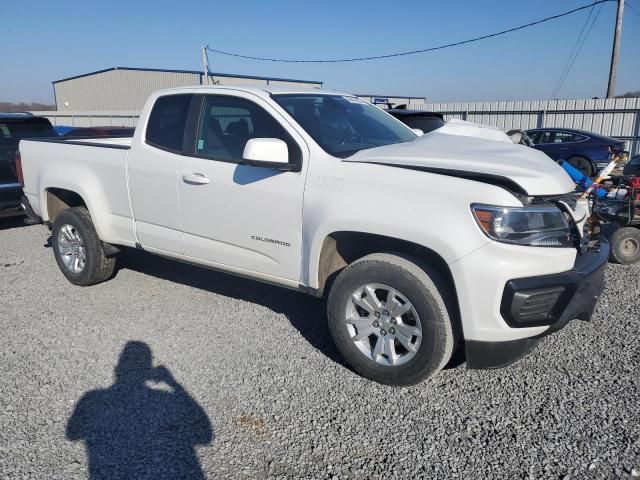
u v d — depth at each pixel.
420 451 2.88
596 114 20.56
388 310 3.39
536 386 3.47
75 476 2.71
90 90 48.12
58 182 5.32
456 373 3.66
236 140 4.11
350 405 3.30
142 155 4.62
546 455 2.81
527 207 3.05
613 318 4.51
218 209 4.14
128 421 3.17
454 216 3.08
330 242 3.66
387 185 3.31
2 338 4.30
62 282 5.66
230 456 2.86
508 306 3.03
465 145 3.79
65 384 3.59
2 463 2.80
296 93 4.31
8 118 8.41
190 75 42.53
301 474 2.72
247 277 4.23
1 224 8.84
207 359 3.91
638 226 6.22
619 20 21.05
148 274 5.86
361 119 4.46
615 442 2.89
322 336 4.27
